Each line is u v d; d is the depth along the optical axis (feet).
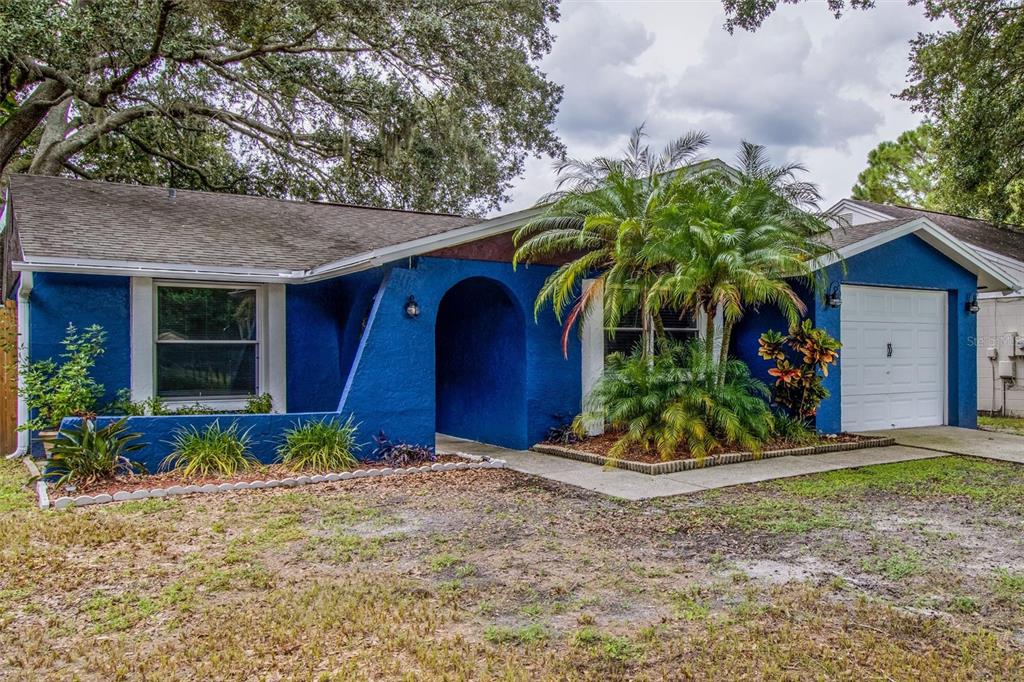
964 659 10.58
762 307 35.22
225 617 12.25
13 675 10.25
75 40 37.78
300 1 46.29
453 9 53.36
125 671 10.33
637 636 11.48
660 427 28.02
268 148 66.44
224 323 30.17
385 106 59.72
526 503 21.13
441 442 34.91
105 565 15.06
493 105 61.26
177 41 46.60
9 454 30.94
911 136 102.83
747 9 35.55
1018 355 46.93
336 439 25.82
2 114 52.03
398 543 16.81
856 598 13.19
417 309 28.71
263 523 18.52
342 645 11.19
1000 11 49.42
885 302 37.88
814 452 30.19
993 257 46.83
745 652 10.85
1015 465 27.37
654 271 30.32
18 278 29.50
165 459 24.18
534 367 31.76
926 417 39.55
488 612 12.53
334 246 33.55
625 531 17.95
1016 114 51.19
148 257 27.09
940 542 16.81
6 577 14.30
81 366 25.23
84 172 65.00
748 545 16.69
